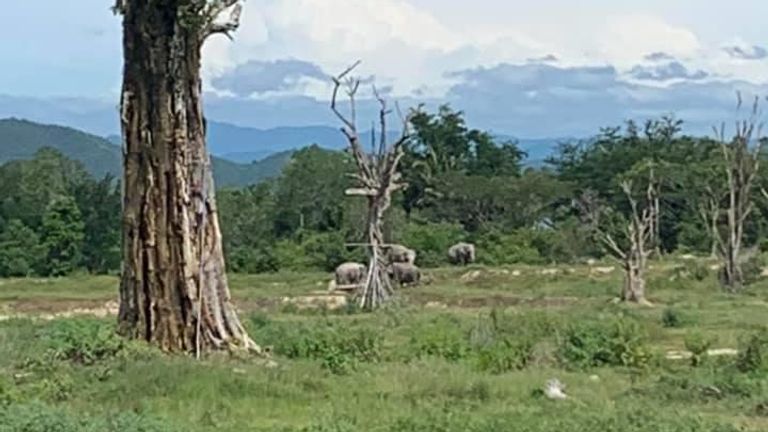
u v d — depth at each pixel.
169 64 30.14
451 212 108.19
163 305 30.23
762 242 89.12
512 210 107.56
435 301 61.72
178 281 30.25
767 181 87.56
